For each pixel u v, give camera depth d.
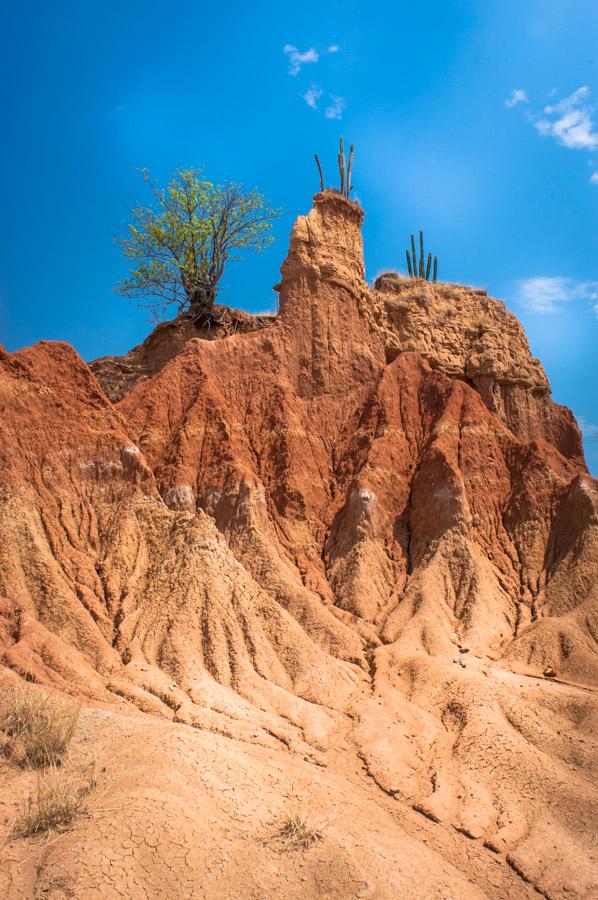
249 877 15.86
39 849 15.54
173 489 34.72
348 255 44.66
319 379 41.56
